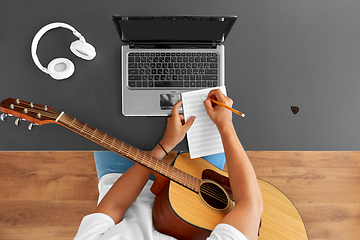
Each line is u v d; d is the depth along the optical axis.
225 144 0.78
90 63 0.92
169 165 0.87
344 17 0.93
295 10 0.93
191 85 0.91
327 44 0.94
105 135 0.83
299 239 0.96
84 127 0.82
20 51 0.90
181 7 0.93
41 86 0.90
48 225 1.51
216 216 0.87
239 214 0.64
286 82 0.94
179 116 0.89
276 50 0.94
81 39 0.84
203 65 0.91
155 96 0.91
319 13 0.93
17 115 0.77
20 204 1.51
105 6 0.92
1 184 1.52
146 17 0.73
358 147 0.93
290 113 0.93
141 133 0.92
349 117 0.93
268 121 0.93
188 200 0.87
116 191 0.81
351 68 0.93
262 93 0.94
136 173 0.84
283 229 0.97
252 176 0.72
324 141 0.93
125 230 0.71
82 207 1.52
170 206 0.84
